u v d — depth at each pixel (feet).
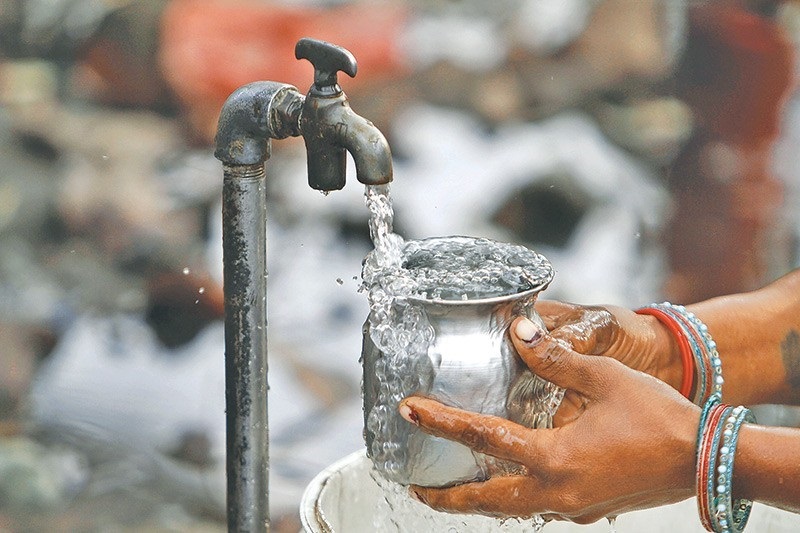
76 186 23.08
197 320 22.54
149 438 21.97
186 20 22.81
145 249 22.82
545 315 10.59
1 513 20.75
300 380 21.75
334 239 22.58
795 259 24.91
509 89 24.53
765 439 8.60
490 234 23.68
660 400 8.69
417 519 9.53
